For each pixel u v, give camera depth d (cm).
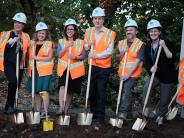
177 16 682
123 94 465
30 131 423
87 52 473
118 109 478
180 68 470
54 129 427
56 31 835
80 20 792
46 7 855
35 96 477
